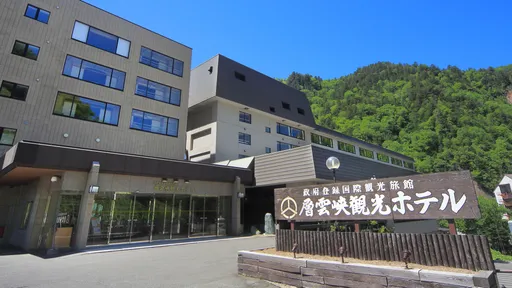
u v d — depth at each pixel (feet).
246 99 76.84
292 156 54.49
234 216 55.93
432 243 14.87
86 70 54.29
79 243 36.52
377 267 14.46
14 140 44.52
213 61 76.13
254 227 59.47
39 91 48.21
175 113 65.87
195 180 52.44
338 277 15.71
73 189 38.40
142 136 59.21
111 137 54.80
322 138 99.60
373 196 17.88
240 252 21.54
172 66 68.33
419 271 13.15
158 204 46.68
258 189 67.72
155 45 66.23
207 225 52.60
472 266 13.42
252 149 77.61
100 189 40.60
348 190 19.20
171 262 26.66
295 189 22.35
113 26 59.93
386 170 82.58
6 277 20.77
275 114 83.76
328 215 19.81
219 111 72.33
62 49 51.98
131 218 43.09
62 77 51.06
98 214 39.73
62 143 48.93
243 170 59.21
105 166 40.04
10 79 45.91
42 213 39.40
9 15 47.57
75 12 54.95
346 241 18.08
